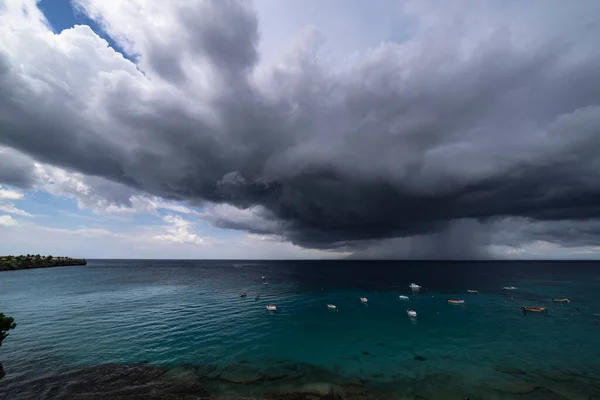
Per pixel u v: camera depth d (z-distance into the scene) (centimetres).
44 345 3894
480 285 10756
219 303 7219
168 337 4312
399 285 11144
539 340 4231
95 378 2920
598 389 2812
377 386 2858
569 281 12000
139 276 14412
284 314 6006
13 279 11825
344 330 4800
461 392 2759
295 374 3112
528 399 2642
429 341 4228
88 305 6706
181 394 2622
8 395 2556
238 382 2895
